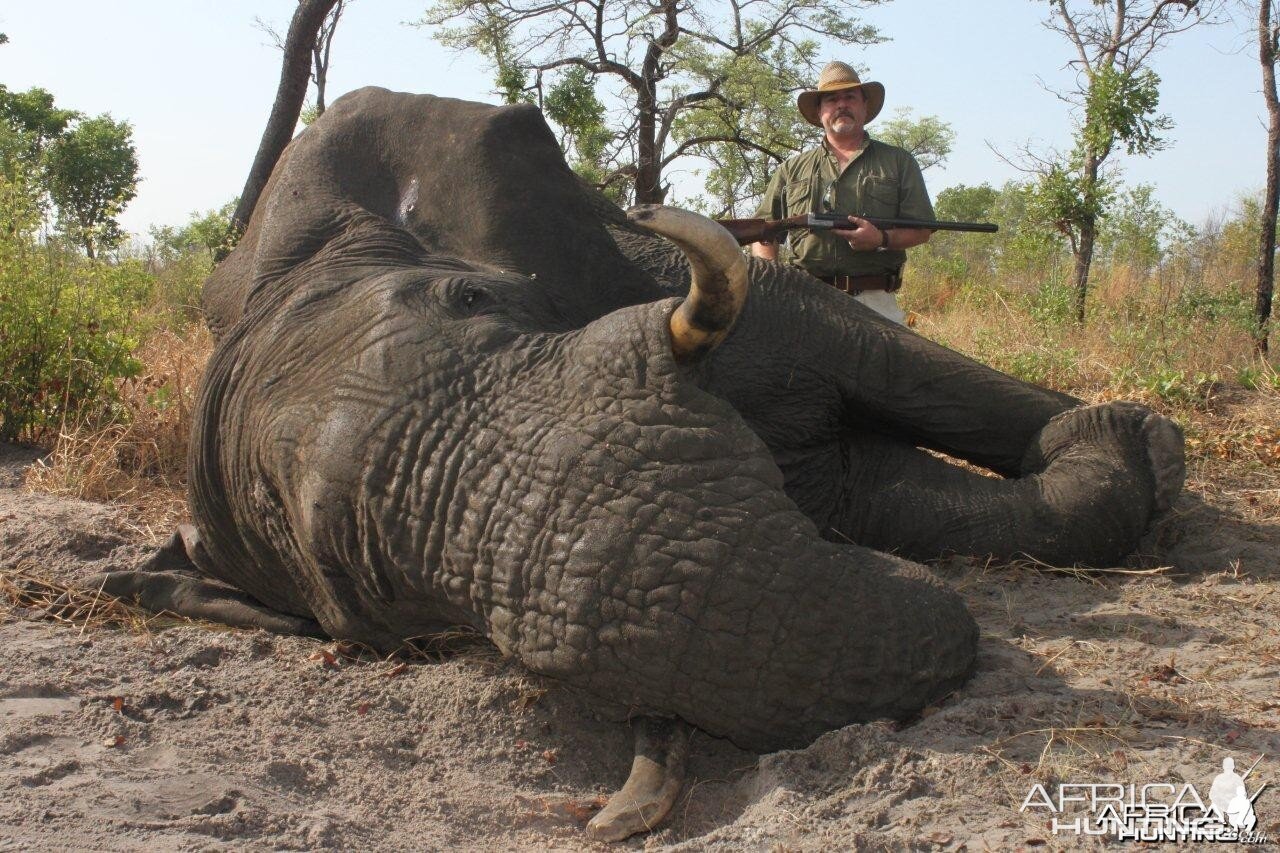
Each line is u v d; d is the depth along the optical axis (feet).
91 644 14.75
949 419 17.10
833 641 10.93
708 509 10.77
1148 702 11.98
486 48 75.25
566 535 10.78
